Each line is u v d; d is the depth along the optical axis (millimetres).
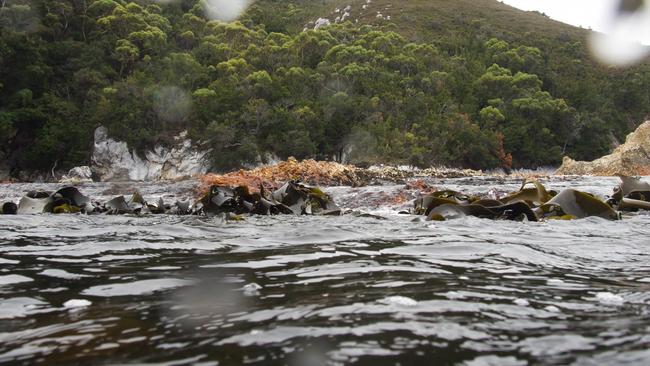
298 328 1305
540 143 57938
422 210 6723
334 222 5121
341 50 59906
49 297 1772
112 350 1150
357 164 47062
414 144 49000
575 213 5539
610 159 33562
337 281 2000
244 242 3422
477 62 69250
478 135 53625
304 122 48406
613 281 2045
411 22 90875
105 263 2549
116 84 45688
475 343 1176
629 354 1093
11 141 44031
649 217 5605
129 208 7316
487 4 108312
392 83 56625
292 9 108750
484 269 2303
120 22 55250
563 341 1193
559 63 76125
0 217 5730
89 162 43219
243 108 46906
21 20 50438
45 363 1071
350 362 1048
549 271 2291
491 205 5785
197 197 12031
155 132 43875
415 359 1065
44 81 46625
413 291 1788
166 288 1902
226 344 1180
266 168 17719
